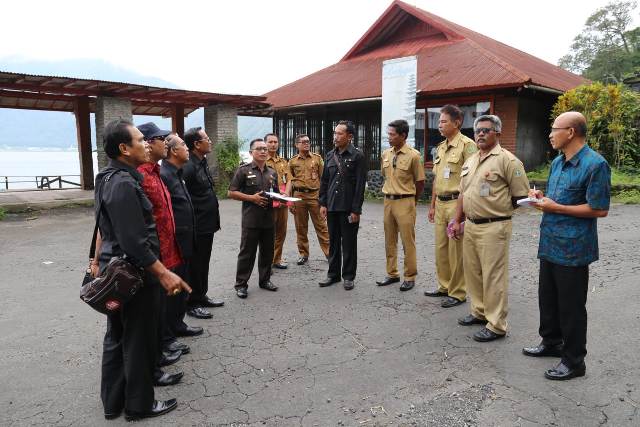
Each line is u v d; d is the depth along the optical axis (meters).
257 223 4.73
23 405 2.81
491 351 3.45
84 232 8.73
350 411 2.69
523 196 3.53
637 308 4.18
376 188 13.08
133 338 2.59
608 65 28.72
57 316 4.31
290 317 4.20
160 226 3.28
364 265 6.00
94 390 3.00
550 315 3.23
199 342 3.69
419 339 3.69
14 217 10.51
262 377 3.11
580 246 2.90
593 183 2.81
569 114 2.94
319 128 15.79
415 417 2.62
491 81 10.94
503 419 2.57
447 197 4.49
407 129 4.80
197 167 4.23
